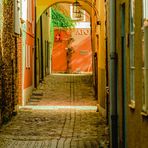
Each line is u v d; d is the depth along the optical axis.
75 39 61.81
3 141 17.81
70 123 23.31
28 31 35.19
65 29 61.59
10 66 24.73
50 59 58.41
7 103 23.28
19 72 30.89
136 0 11.42
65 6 61.47
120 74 14.45
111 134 15.26
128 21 12.84
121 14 14.27
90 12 40.88
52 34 60.44
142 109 10.67
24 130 20.81
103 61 25.48
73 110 29.42
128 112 12.83
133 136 11.98
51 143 17.41
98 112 28.27
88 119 24.89
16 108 26.88
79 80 47.59
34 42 39.25
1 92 21.28
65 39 61.66
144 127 10.44
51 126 22.20
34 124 22.80
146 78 10.19
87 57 61.69
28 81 34.78
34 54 39.38
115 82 15.14
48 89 40.56
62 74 56.84
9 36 24.48
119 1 14.54
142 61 10.64
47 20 54.09
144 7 10.39
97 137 18.89
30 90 36.12
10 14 24.86
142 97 10.67
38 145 16.97
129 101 12.73
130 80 12.56
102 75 26.25
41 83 44.41
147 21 10.06
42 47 47.28
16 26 27.31
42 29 47.38
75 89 41.03
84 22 61.69
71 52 61.59
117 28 14.99
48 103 33.22
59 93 38.56
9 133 19.89
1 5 21.38
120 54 14.40
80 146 16.75
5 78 22.61
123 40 14.22
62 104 32.81
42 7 40.75
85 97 36.84
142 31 10.62
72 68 61.59
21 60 30.97
